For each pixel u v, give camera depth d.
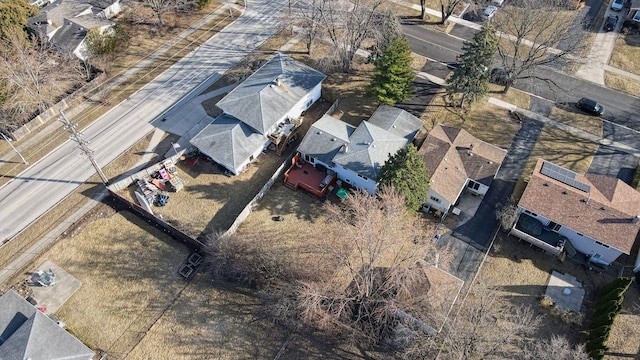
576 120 61.50
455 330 38.88
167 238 50.91
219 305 46.19
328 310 41.84
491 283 46.91
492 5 78.25
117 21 77.00
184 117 62.66
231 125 56.75
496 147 54.81
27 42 64.31
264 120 56.25
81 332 44.22
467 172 52.47
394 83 58.12
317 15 67.12
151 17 77.94
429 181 49.59
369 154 52.69
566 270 47.72
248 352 43.25
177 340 43.94
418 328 42.31
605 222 46.34
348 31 63.19
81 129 61.34
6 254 49.56
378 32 61.38
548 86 65.75
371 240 39.97
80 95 64.88
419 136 59.28
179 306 46.12
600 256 47.41
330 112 62.38
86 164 57.53
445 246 49.62
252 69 68.00
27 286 47.16
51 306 45.78
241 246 46.50
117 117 62.81
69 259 49.25
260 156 58.03
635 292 45.81
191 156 58.00
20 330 40.53
